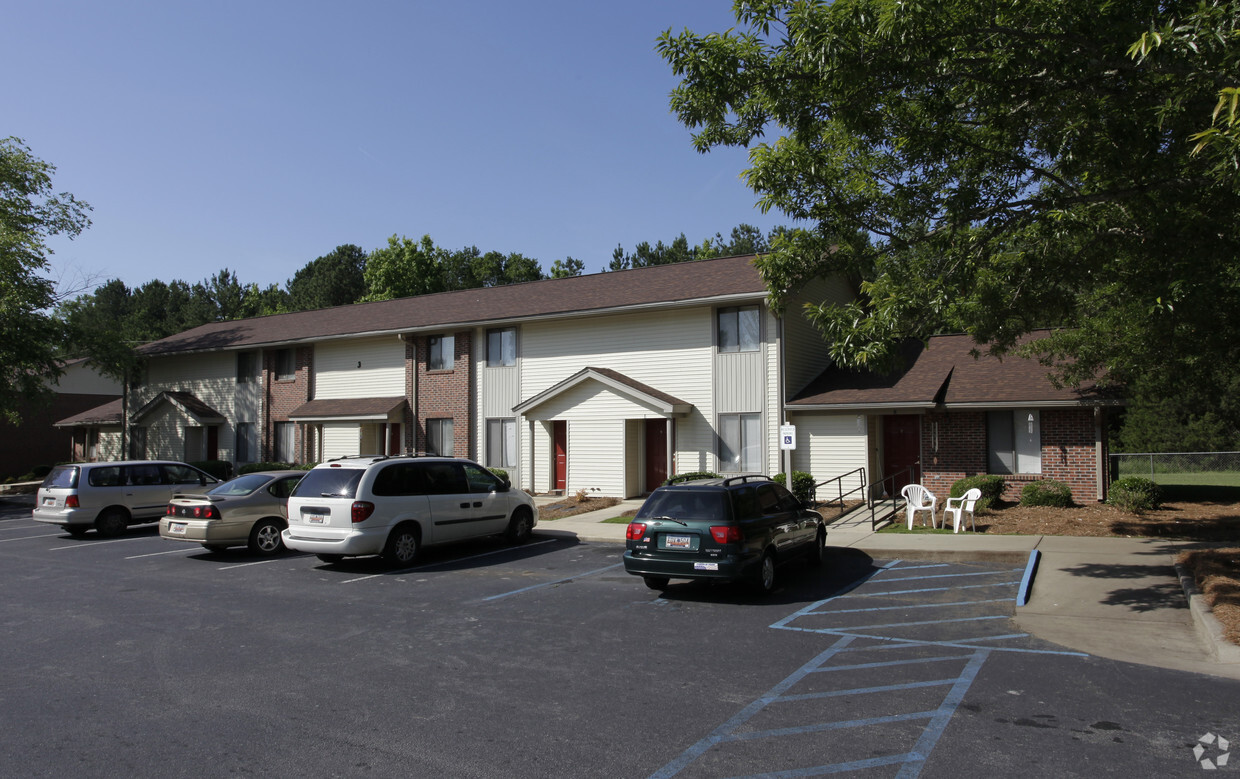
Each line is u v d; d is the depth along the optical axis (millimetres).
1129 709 5898
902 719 5766
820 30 9180
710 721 5805
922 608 9477
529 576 12148
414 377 26828
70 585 11844
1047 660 7246
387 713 6066
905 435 20594
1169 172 9453
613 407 21766
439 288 57000
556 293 25859
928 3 8477
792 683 6695
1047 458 18203
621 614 9469
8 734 5691
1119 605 9180
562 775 4887
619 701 6281
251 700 6422
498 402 25141
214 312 75562
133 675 7176
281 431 30406
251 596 10844
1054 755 5059
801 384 21531
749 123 11281
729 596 10453
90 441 38219
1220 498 18844
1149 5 8266
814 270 11672
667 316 22219
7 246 29453
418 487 13508
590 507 20500
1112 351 14047
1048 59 9039
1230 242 9070
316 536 12680
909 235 11695
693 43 10273
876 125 10578
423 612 9703
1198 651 7434
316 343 29609
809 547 12039
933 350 22000
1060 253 11375
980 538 14008
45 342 30859
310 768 5039
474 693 6535
